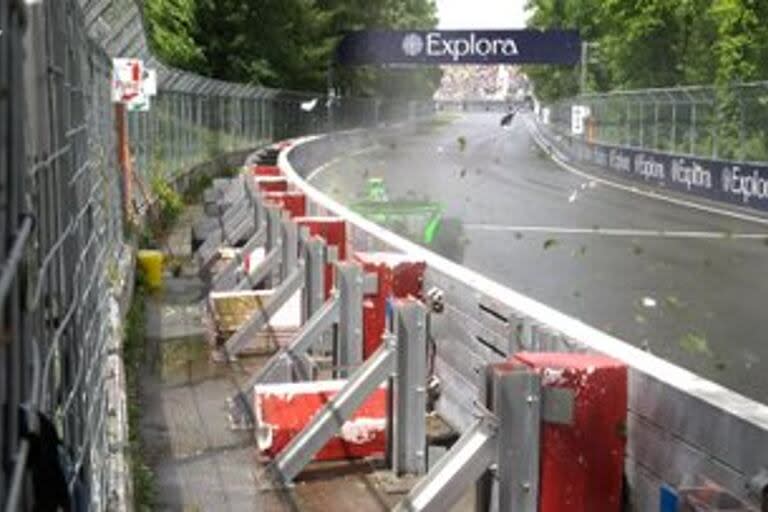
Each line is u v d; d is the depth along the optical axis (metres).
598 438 4.45
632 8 47.00
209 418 8.12
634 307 13.42
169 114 26.62
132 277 12.77
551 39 62.44
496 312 6.34
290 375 8.16
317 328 8.24
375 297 7.96
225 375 9.49
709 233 22.64
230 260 13.41
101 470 5.04
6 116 2.03
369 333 7.96
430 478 4.59
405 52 63.81
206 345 10.68
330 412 6.68
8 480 1.97
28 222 2.13
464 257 17.91
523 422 4.41
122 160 15.39
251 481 6.74
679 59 45.00
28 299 2.32
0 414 1.92
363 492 6.51
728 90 31.52
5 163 2.02
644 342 10.81
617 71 49.19
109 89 13.57
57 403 3.37
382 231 9.94
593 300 13.96
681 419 4.06
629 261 17.83
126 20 16.03
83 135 5.44
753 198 28.22
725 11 36.84
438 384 7.48
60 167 3.80
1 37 2.01
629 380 4.48
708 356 10.55
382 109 85.00
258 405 7.11
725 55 36.75
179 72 27.08
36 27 3.14
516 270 16.58
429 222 17.19
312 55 59.03
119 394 6.92
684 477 4.03
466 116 118.25
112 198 11.51
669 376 4.27
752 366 10.12
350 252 10.80
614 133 45.12
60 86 3.93
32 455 2.20
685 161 33.25
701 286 15.30
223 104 37.50
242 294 10.57
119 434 6.28
